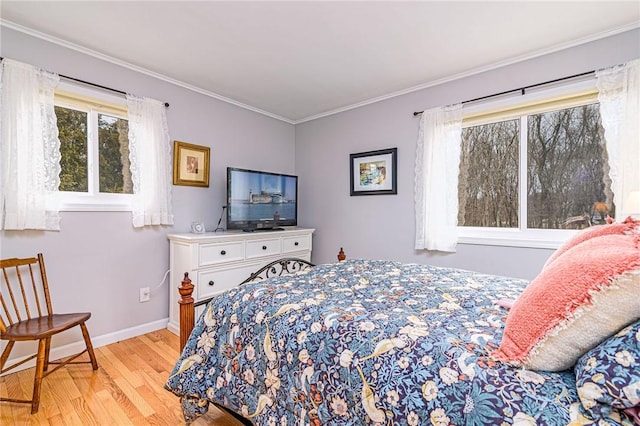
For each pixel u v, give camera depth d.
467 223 2.84
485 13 1.89
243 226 3.12
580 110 2.30
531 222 2.52
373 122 3.35
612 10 1.85
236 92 3.14
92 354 2.03
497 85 2.56
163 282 2.78
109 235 2.45
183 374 1.39
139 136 2.57
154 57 2.42
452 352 0.87
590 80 2.17
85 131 2.37
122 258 2.52
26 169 2.00
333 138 3.72
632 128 1.96
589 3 1.79
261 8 1.83
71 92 2.24
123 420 1.55
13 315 2.00
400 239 3.14
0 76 1.90
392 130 3.20
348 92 3.14
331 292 1.45
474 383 0.77
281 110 3.70
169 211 2.79
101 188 2.45
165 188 2.75
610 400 0.63
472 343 0.93
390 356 0.92
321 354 1.03
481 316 1.16
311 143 3.96
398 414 0.83
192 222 3.00
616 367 0.64
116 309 2.49
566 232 2.36
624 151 1.99
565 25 2.01
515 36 2.14
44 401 1.70
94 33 2.09
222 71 2.67
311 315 1.16
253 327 1.25
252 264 3.05
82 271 2.30
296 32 2.09
